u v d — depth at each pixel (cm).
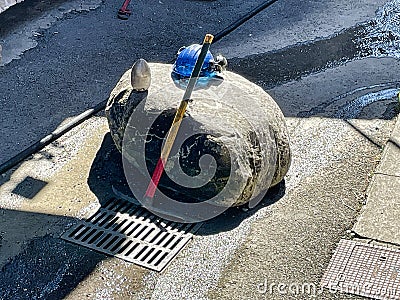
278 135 452
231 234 425
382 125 550
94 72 626
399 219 438
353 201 457
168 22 740
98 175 479
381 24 747
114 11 761
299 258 406
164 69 484
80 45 677
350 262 402
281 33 721
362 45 697
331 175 486
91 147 514
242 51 678
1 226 430
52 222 434
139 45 684
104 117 555
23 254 407
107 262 401
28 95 582
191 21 746
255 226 432
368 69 645
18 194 460
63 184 470
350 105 580
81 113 557
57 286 384
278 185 473
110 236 422
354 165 498
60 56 653
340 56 672
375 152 514
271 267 399
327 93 600
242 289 382
